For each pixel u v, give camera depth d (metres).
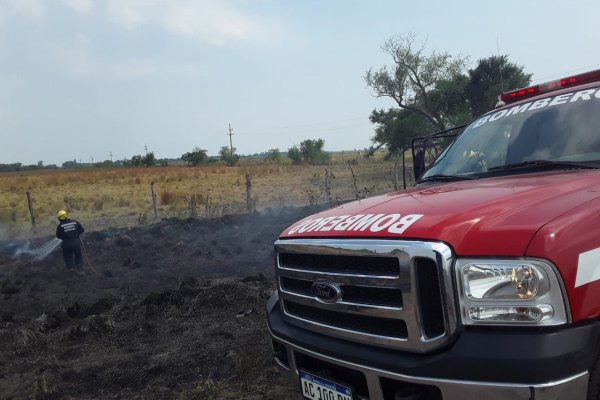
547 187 2.78
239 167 56.09
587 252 2.29
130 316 6.87
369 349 2.63
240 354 5.22
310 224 3.21
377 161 57.22
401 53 34.75
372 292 2.60
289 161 70.31
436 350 2.35
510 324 2.22
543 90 4.26
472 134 4.30
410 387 2.46
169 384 4.78
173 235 13.80
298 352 3.12
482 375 2.18
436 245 2.35
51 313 7.47
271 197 25.42
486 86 35.00
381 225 2.68
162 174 45.22
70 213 23.42
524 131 3.85
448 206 2.69
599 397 2.21
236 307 6.86
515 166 3.55
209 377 4.80
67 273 10.90
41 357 5.82
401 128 36.03
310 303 2.95
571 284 2.21
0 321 7.49
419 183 4.16
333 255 2.77
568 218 2.33
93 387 4.90
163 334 6.21
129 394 4.67
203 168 53.97
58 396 4.75
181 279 9.42
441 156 4.42
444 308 2.32
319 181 33.34
